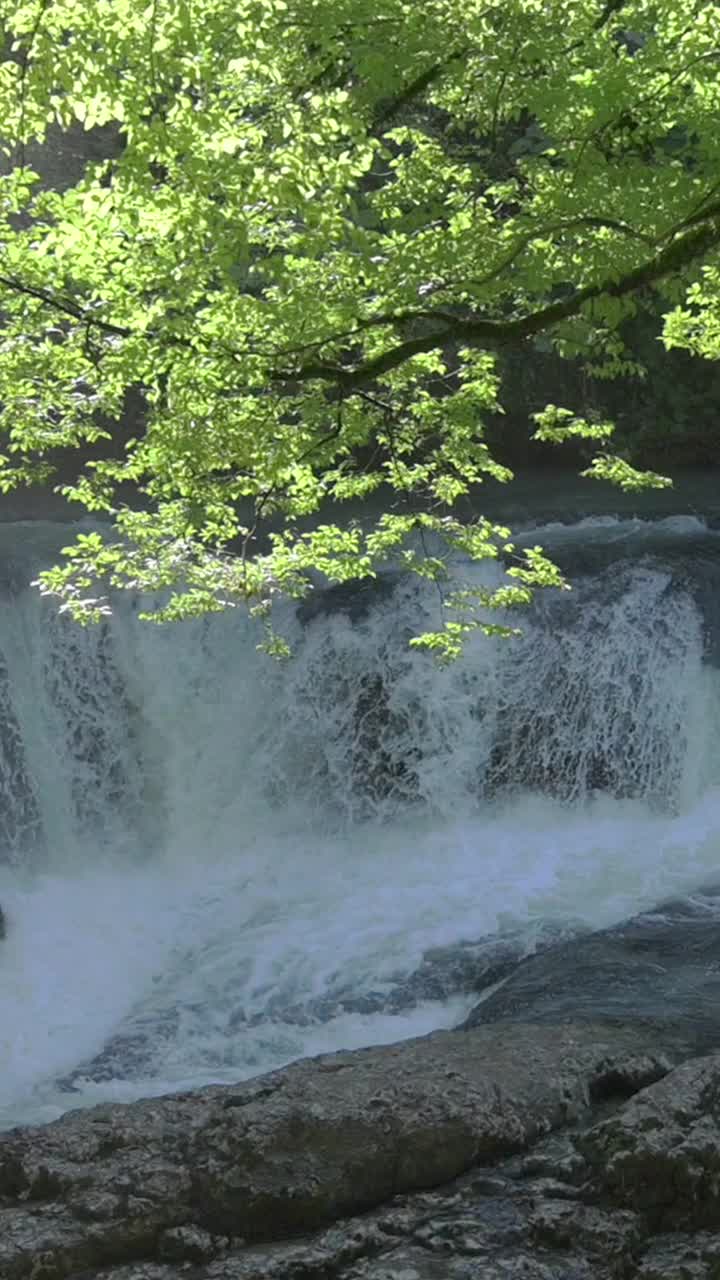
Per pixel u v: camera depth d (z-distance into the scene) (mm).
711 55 7016
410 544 15672
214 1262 4582
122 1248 4703
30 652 13984
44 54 5648
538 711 14484
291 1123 4930
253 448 7637
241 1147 4875
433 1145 4922
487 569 14977
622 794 14414
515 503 18859
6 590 14086
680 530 17250
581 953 9961
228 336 7062
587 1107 5445
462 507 18438
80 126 19469
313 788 14344
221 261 6336
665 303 20688
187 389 7285
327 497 18875
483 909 12125
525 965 10109
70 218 6328
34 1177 4977
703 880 12523
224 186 6051
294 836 14227
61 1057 10250
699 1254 4512
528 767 14461
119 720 14141
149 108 5867
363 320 7199
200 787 14250
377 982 11008
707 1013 8305
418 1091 5121
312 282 7090
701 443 22078
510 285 7277
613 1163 4746
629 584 14836
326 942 11727
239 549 16719
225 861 13742
